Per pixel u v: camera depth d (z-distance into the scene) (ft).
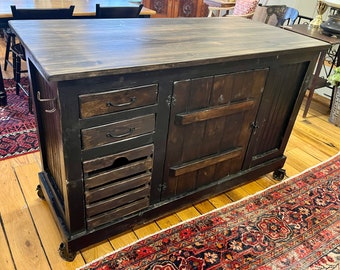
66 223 4.50
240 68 4.64
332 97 9.77
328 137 8.71
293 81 5.65
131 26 5.27
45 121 4.58
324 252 5.14
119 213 4.70
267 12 10.76
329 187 6.67
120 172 4.33
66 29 4.72
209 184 5.74
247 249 5.07
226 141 5.37
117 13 8.15
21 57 8.09
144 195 4.85
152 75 3.85
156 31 5.13
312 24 9.29
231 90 4.76
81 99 3.47
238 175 6.07
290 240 5.31
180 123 4.48
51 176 5.21
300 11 12.57
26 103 9.04
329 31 8.41
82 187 4.09
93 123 3.71
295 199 6.26
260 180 6.80
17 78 9.13
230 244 5.13
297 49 5.01
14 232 5.02
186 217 5.64
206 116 4.67
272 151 6.40
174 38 4.85
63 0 9.27
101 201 4.41
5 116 8.30
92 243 4.66
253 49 4.67
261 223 5.60
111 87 3.61
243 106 5.06
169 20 6.00
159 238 5.12
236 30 5.75
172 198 5.33
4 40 14.05
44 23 4.92
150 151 4.46
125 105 3.83
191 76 4.19
